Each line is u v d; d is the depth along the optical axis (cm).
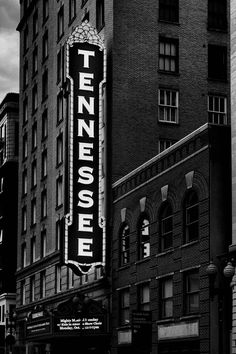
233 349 3234
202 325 3544
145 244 4328
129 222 4534
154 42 5175
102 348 4834
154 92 5103
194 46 5294
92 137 4844
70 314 4741
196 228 3747
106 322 4684
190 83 5228
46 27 6819
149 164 4306
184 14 5312
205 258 3569
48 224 6412
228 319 3400
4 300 8525
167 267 3984
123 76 5038
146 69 5116
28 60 7444
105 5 5216
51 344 5975
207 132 3650
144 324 4078
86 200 4788
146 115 5047
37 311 5103
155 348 4041
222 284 3459
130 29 5125
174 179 3984
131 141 4962
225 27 5406
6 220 8919
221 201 3612
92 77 4888
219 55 5359
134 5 5181
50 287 6191
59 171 6134
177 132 5116
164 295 4038
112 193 4844
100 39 4950
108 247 4825
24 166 7400
